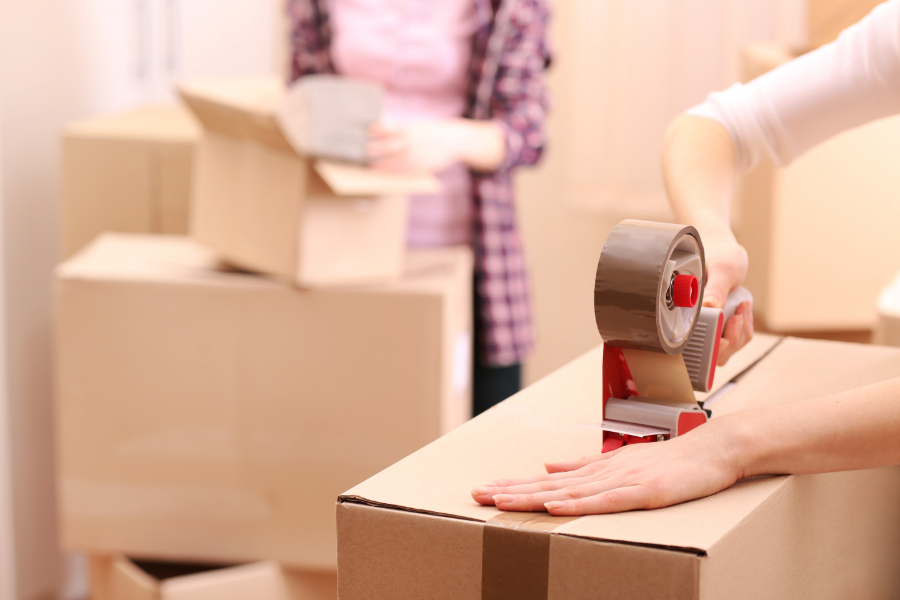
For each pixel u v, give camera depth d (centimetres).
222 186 155
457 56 163
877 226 167
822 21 168
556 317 275
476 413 177
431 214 168
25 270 193
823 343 98
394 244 148
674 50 231
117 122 196
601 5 236
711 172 91
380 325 144
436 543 61
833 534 74
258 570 153
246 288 145
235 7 256
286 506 150
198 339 147
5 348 185
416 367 144
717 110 96
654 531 56
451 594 61
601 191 248
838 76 89
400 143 143
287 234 141
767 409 66
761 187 175
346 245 144
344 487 148
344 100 138
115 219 188
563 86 261
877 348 96
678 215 88
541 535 57
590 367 93
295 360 146
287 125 134
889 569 88
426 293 142
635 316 64
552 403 83
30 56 190
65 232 189
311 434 148
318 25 169
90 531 154
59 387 150
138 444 150
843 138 164
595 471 64
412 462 70
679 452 63
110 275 147
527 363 279
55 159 201
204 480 150
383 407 146
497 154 159
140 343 148
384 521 62
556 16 258
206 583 150
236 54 260
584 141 246
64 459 152
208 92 146
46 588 201
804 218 168
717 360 80
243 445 149
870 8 161
